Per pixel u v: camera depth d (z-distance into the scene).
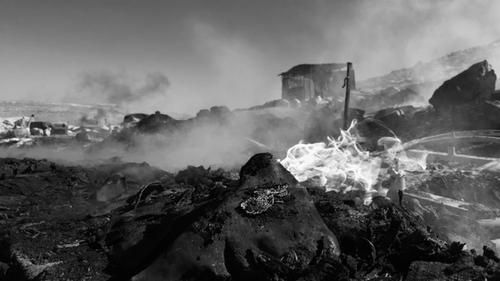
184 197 8.11
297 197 5.99
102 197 10.52
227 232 5.39
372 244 5.46
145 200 9.03
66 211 9.37
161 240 5.95
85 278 5.66
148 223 6.80
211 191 8.00
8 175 12.21
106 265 6.06
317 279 4.89
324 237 5.46
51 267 5.93
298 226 5.51
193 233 5.41
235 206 5.71
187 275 5.11
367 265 5.36
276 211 5.67
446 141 15.81
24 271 5.96
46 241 7.02
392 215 6.25
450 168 12.70
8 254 6.63
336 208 6.45
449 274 4.84
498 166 12.05
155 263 5.22
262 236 5.37
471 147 15.07
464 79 17.97
